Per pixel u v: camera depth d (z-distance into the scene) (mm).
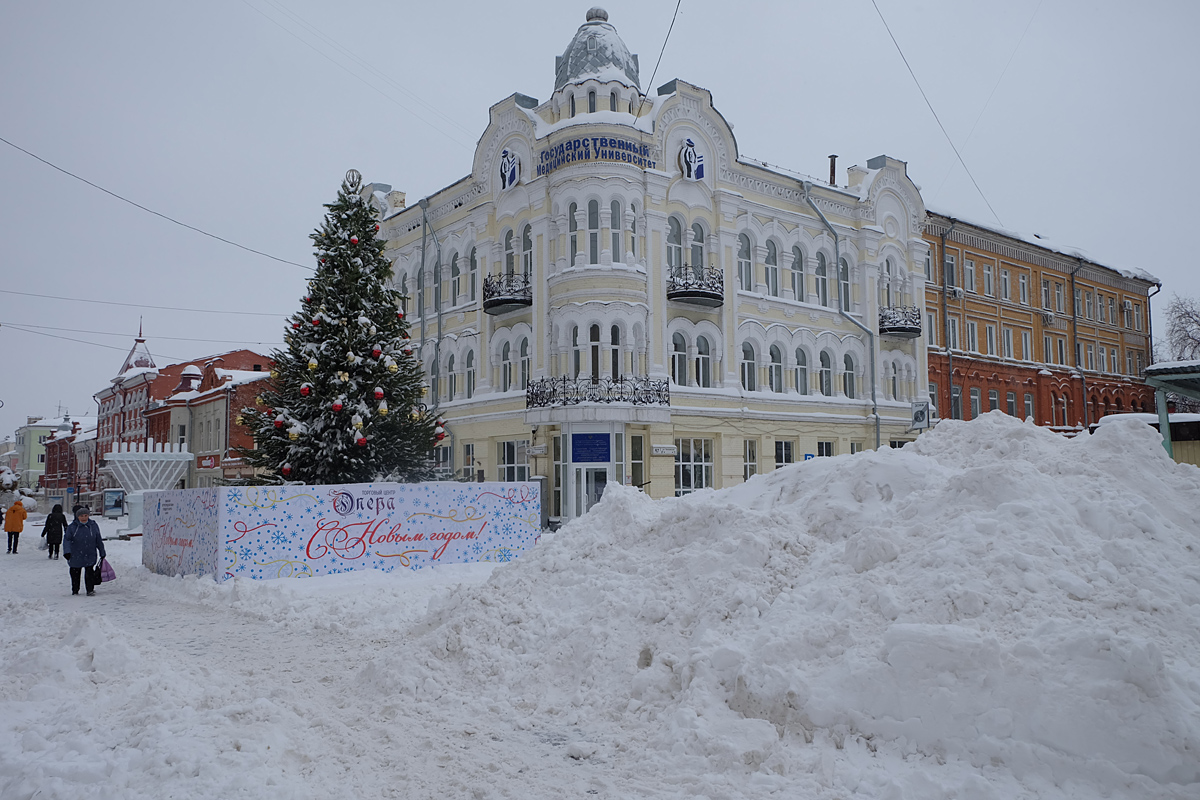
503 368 29406
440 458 31609
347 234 21625
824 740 5445
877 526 7473
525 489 18422
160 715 6039
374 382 20703
